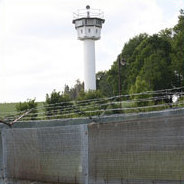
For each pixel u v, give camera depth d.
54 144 15.12
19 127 16.86
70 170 14.57
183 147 11.98
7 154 16.84
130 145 13.02
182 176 11.96
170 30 54.88
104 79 72.00
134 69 49.50
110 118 14.05
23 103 27.19
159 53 47.53
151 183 12.52
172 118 12.24
